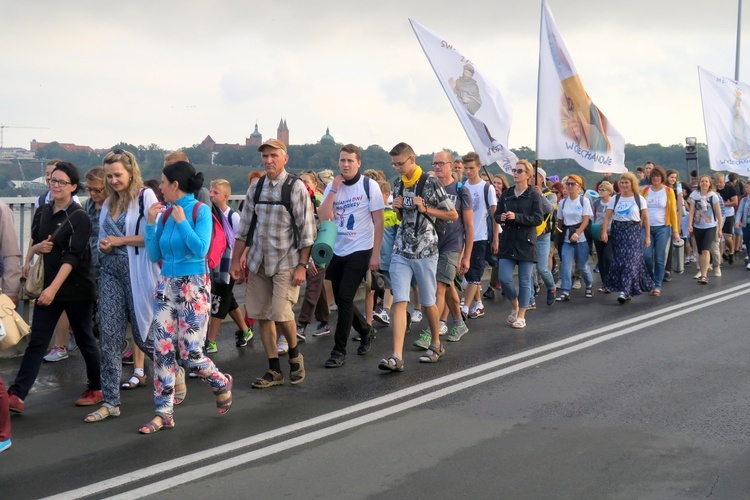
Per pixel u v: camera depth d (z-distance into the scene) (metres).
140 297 6.10
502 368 7.77
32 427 5.93
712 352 8.45
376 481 4.89
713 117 16.94
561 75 11.66
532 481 4.90
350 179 7.84
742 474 5.03
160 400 5.88
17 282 6.32
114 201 6.22
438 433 5.80
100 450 5.43
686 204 17.45
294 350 7.20
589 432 5.83
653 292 12.81
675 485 4.84
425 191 7.65
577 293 13.17
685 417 6.18
